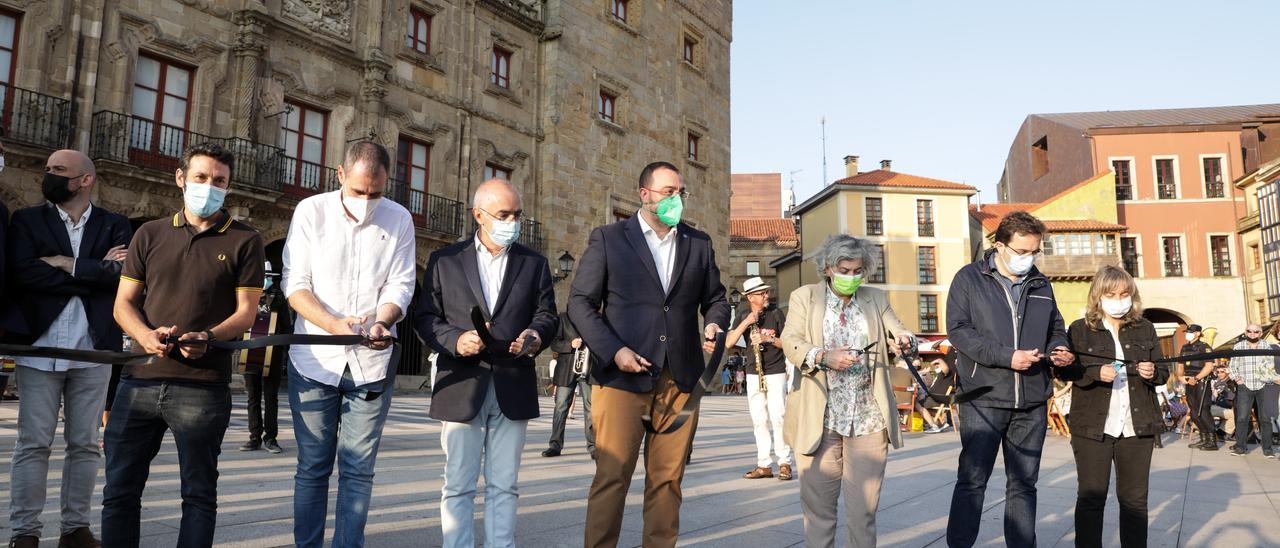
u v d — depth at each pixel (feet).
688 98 98.12
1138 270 115.96
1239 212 113.80
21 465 11.33
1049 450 33.94
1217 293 112.88
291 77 60.54
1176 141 117.91
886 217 125.49
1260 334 33.50
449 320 11.51
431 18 72.08
